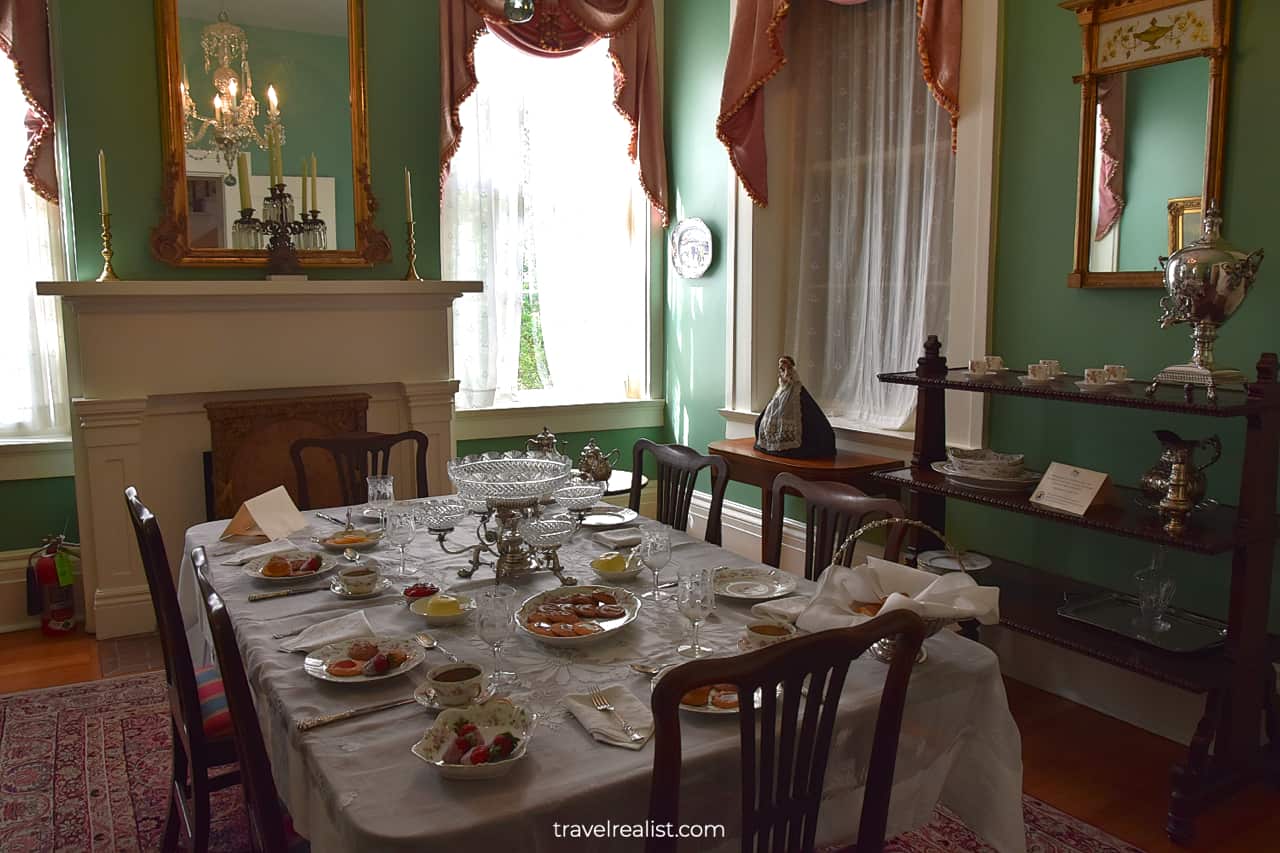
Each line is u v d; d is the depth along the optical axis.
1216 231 2.33
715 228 4.58
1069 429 2.98
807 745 1.23
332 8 3.84
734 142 4.16
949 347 3.35
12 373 3.74
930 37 3.24
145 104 3.58
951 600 1.54
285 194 3.79
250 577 2.12
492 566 2.21
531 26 4.28
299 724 1.37
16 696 3.07
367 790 1.20
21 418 3.78
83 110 3.48
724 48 4.43
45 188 3.62
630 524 2.56
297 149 3.82
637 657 1.63
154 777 2.55
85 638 3.60
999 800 1.60
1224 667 2.30
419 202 4.13
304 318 3.80
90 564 3.60
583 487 2.63
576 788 1.20
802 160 4.27
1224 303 2.30
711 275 4.65
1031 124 3.01
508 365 4.63
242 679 1.32
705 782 1.28
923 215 3.67
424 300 4.03
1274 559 2.50
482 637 1.49
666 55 4.84
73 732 2.81
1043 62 2.96
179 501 3.69
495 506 2.09
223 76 3.67
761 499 4.30
